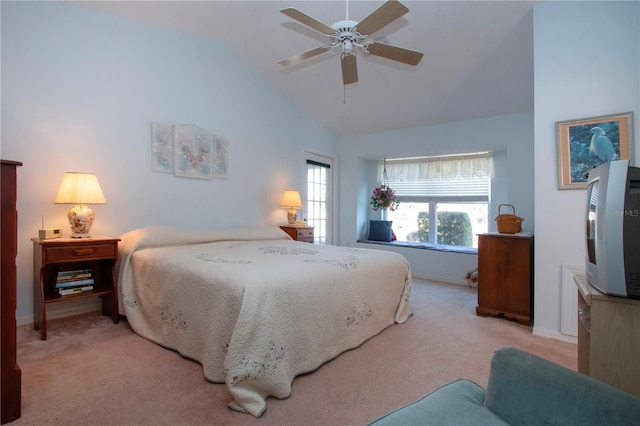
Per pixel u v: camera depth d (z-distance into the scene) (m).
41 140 2.60
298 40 3.53
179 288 2.11
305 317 1.88
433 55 3.36
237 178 4.07
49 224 2.63
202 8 3.05
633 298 1.14
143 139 3.19
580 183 2.43
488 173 4.75
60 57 2.69
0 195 1.38
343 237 5.76
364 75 3.92
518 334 2.59
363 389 1.75
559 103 2.51
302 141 4.99
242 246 3.03
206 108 3.73
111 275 2.65
